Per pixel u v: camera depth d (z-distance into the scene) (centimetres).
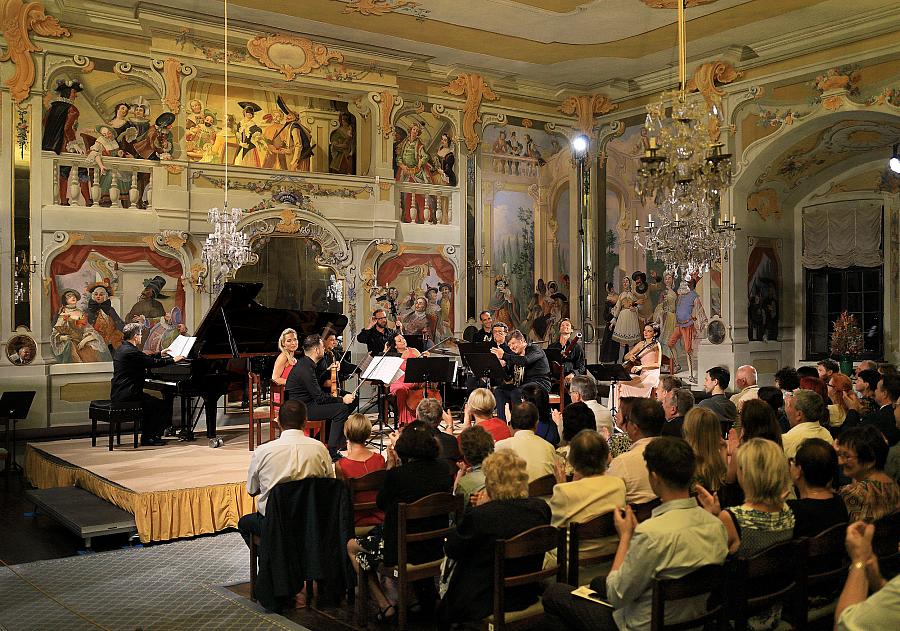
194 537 826
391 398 1245
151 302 1350
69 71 1282
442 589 507
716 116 938
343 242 1516
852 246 1639
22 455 1220
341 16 1366
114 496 846
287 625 577
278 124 1509
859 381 948
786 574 414
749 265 1617
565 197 1784
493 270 1705
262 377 1258
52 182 1266
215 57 1389
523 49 1529
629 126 1741
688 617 396
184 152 1376
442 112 1638
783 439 616
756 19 1362
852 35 1351
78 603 629
